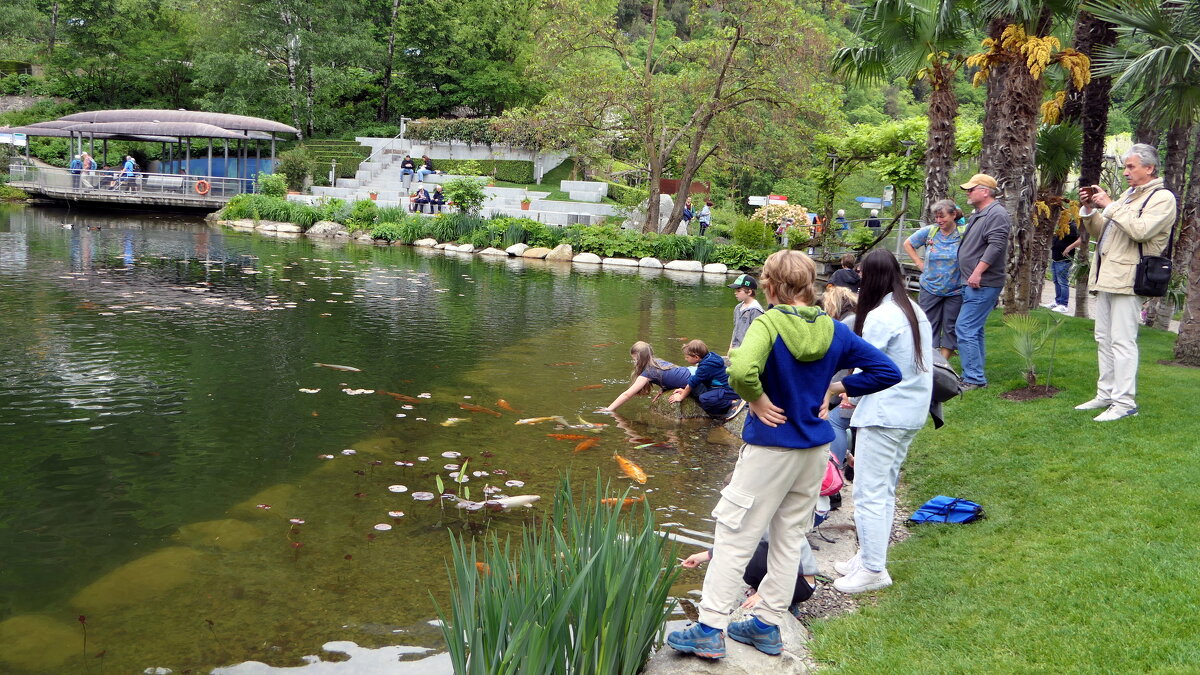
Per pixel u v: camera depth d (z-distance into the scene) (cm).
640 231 2903
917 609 355
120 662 325
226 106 4075
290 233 2694
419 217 2686
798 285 298
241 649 337
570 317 1295
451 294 1488
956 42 1266
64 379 757
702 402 735
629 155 3306
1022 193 927
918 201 2964
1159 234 521
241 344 948
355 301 1330
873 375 302
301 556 425
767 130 2767
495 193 3297
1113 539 388
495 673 260
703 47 2669
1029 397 649
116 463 556
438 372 869
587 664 275
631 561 293
